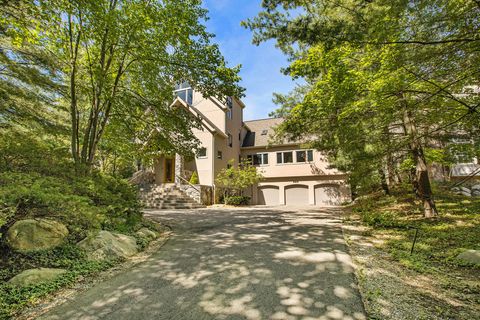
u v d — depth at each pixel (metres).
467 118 6.01
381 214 8.97
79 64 8.07
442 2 3.86
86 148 8.20
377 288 3.50
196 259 4.95
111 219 6.29
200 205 16.00
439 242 5.75
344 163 10.90
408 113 7.79
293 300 3.20
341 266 4.39
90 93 8.54
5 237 4.34
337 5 5.18
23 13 5.27
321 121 10.02
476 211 8.52
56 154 5.41
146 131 11.02
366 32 4.59
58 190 4.00
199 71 8.40
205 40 8.26
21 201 3.48
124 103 9.48
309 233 7.16
